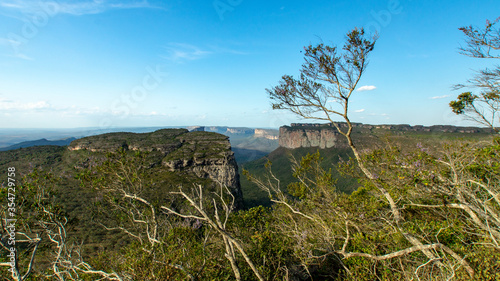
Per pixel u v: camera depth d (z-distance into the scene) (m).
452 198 9.20
